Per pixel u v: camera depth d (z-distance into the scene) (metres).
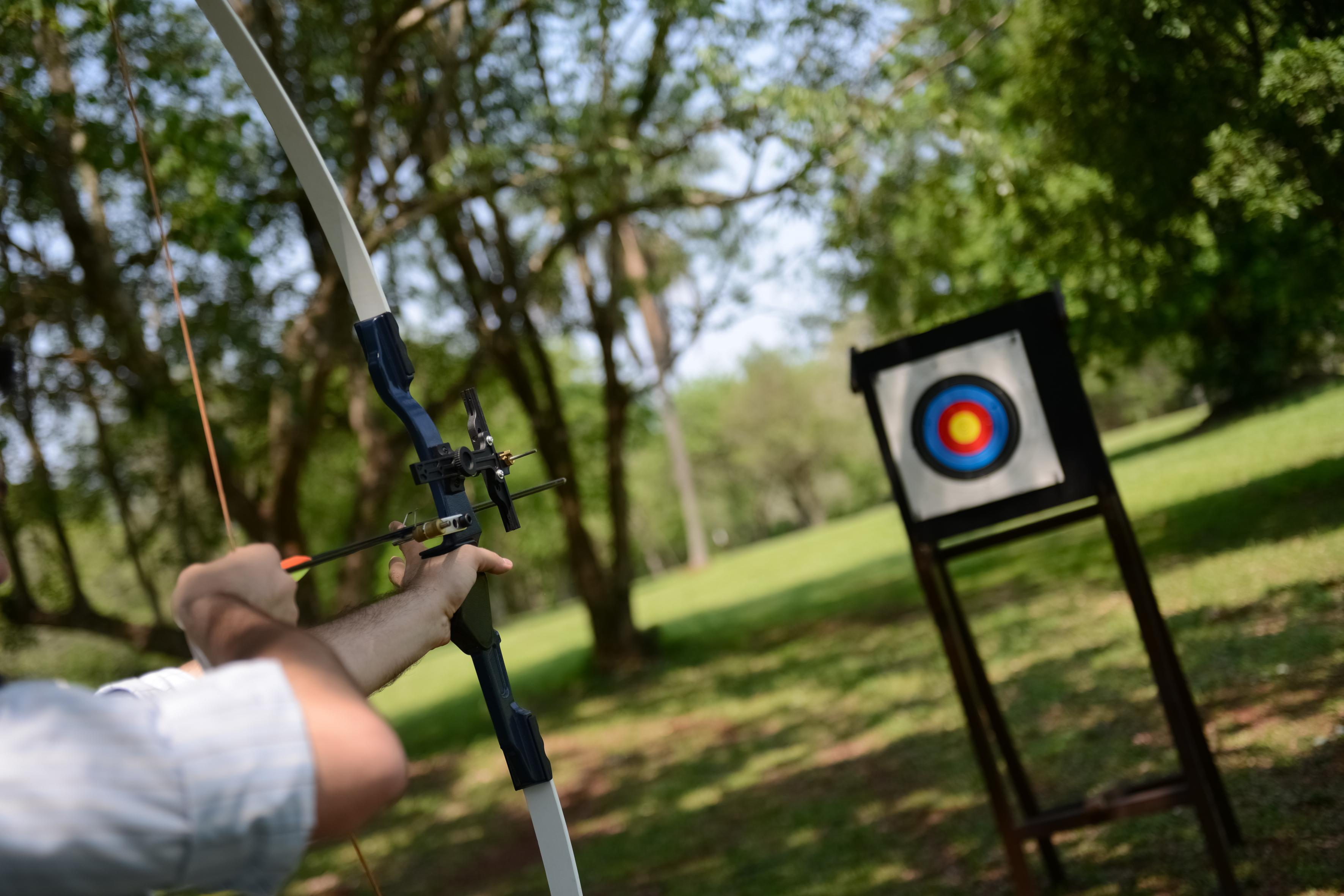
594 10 8.37
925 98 8.11
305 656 0.78
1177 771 4.04
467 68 8.79
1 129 6.72
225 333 7.88
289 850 0.71
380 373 1.39
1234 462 11.05
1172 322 10.10
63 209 7.09
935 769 5.33
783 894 4.25
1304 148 4.11
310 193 1.61
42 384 8.32
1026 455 3.16
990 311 3.17
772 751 7.05
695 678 11.69
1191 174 4.62
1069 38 4.76
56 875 0.65
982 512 3.21
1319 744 3.71
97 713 0.68
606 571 13.98
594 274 12.91
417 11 7.77
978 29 7.61
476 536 1.17
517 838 6.79
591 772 8.23
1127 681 5.43
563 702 12.58
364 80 7.75
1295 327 12.77
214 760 0.69
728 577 26.41
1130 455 17.47
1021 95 5.52
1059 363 3.14
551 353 22.34
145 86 6.73
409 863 6.86
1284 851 3.13
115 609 13.41
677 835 5.71
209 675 0.74
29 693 0.68
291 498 8.40
